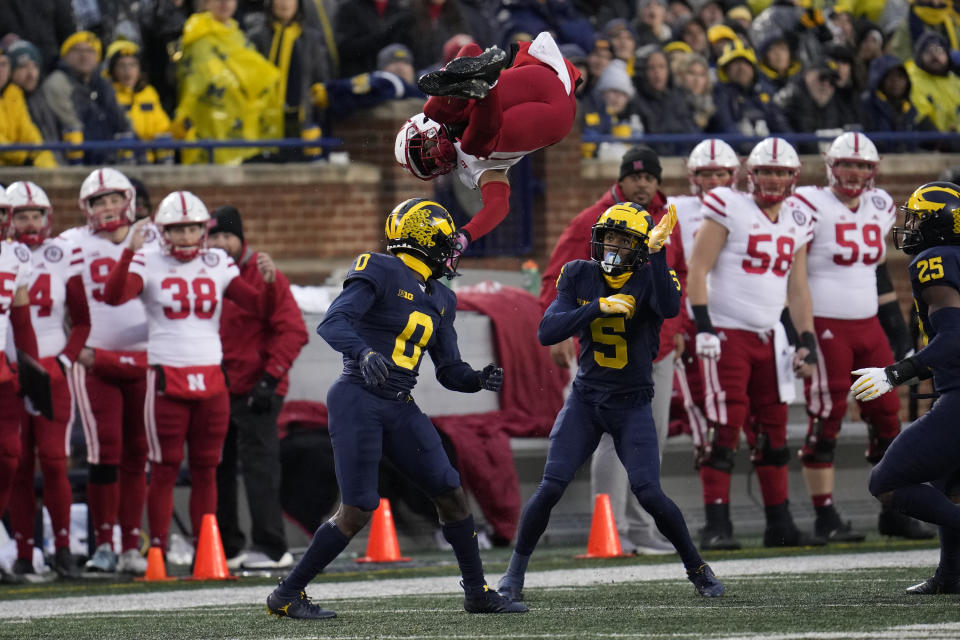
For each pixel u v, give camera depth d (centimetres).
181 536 4184
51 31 5028
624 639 2086
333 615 2508
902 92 6303
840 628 2130
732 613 2383
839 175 4041
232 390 3822
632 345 2675
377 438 2408
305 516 4131
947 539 2547
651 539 3941
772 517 4025
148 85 5134
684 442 4512
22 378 3609
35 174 4797
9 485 3597
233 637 2283
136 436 3794
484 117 2350
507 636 2162
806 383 4106
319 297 4472
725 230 3856
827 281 4047
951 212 2456
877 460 4150
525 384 4509
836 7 6625
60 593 3350
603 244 2652
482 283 4756
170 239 3616
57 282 3784
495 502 4281
